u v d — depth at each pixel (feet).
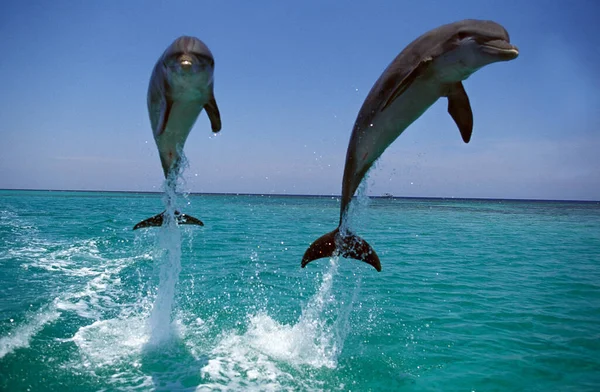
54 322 21.94
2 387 15.24
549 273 37.17
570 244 59.16
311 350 19.79
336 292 29.60
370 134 16.11
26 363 17.22
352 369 18.03
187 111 15.20
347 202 17.84
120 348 19.35
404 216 128.57
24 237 52.13
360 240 17.95
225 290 29.40
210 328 22.18
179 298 27.22
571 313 25.27
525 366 18.29
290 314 24.68
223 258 41.78
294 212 136.15
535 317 24.53
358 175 17.24
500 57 13.08
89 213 100.37
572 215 154.81
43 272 33.14
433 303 27.25
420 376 17.48
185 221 20.08
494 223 103.40
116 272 34.09
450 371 17.89
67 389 15.49
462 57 13.71
